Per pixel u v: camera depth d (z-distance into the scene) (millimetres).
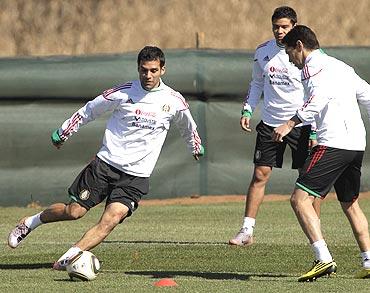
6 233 42125
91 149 51781
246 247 36938
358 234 30109
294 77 37406
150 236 40625
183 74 52281
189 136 31812
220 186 53125
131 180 30703
